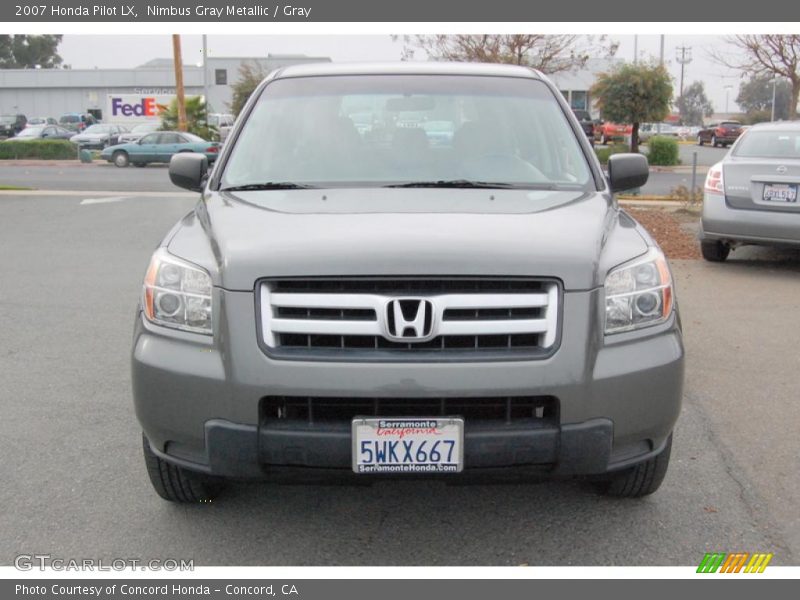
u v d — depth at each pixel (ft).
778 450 14.94
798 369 19.54
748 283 29.17
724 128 174.70
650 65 105.09
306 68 16.63
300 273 10.28
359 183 13.70
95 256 34.58
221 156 14.74
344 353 10.23
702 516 12.53
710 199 31.24
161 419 10.84
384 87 15.67
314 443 10.23
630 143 117.91
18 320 24.13
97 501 13.01
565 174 14.17
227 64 233.35
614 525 12.26
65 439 15.40
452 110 15.19
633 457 11.04
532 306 10.33
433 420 10.13
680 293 27.58
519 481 10.66
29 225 44.06
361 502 13.02
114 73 245.04
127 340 22.04
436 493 13.32
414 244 10.43
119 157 110.63
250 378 10.28
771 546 11.70
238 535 12.04
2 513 12.62
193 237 11.80
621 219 12.77
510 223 11.35
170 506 12.87
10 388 18.21
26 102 250.78
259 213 12.03
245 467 10.44
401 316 10.19
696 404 17.26
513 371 10.18
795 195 29.53
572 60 88.89
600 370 10.52
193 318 10.79
